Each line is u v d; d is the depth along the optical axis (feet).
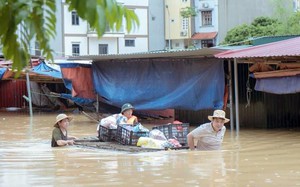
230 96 60.75
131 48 172.76
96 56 71.05
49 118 85.76
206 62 62.69
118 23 7.70
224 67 62.75
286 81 55.52
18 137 54.95
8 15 7.20
